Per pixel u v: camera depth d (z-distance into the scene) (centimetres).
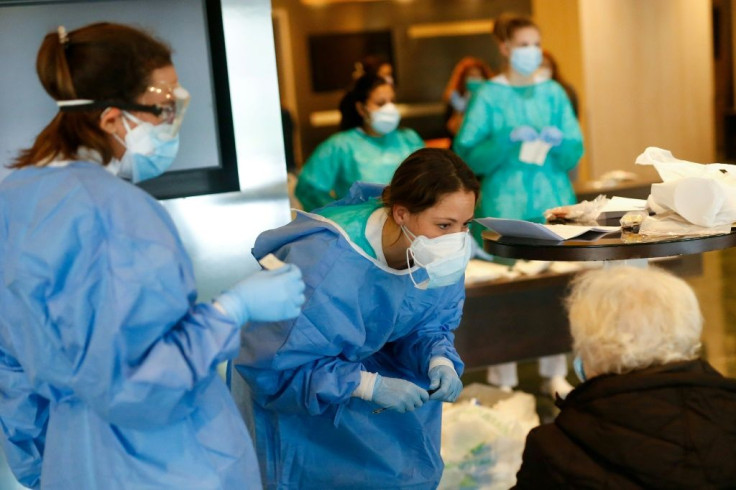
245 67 250
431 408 204
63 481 144
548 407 360
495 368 384
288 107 622
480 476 275
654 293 150
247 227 257
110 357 125
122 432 139
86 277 126
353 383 180
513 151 408
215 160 253
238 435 149
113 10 237
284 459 198
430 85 631
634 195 332
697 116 625
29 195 133
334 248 178
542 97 412
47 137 142
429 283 177
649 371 147
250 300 140
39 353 132
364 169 411
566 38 617
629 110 616
